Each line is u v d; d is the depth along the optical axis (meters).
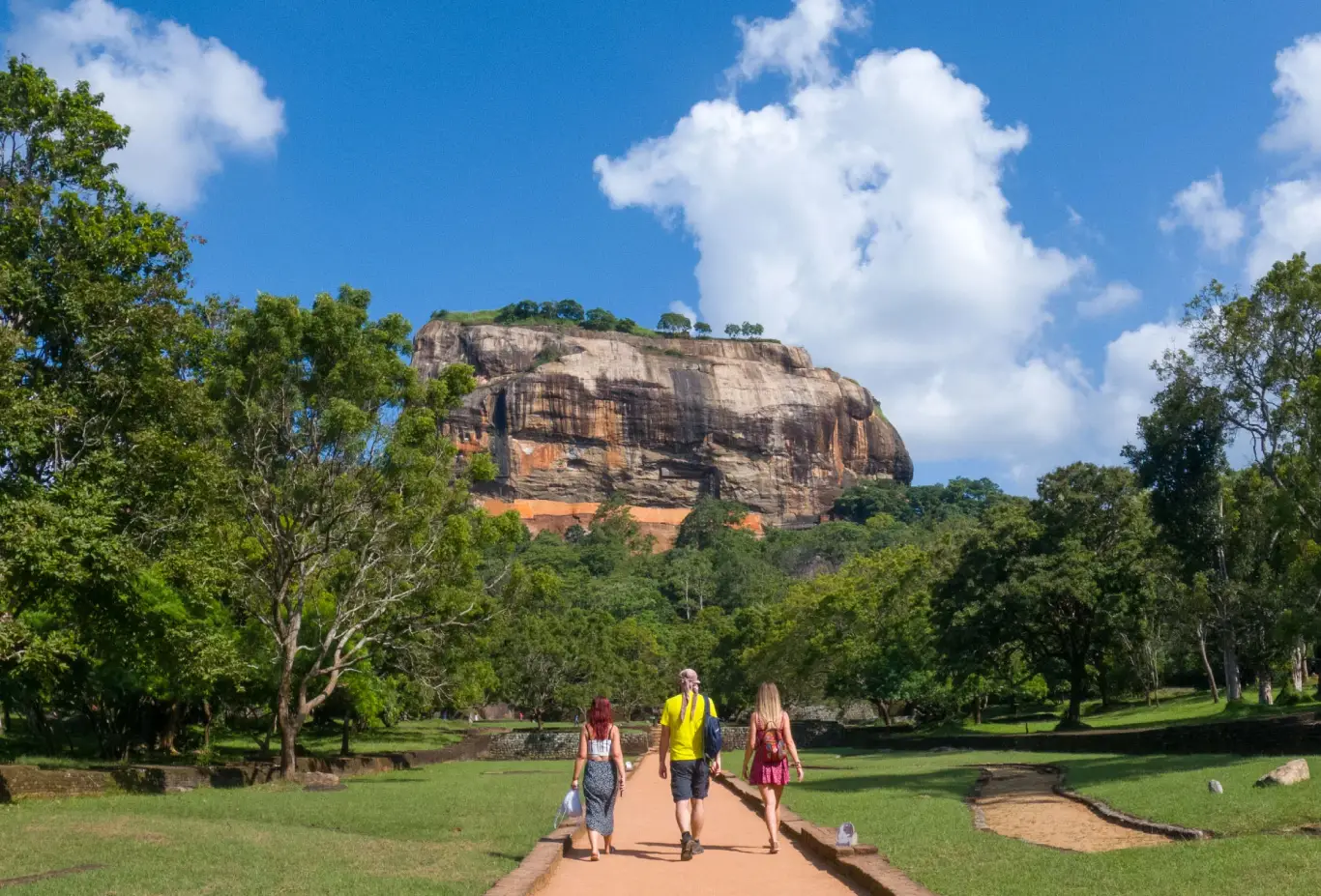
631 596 145.25
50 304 22.86
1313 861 10.11
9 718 41.94
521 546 174.38
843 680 66.44
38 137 23.86
